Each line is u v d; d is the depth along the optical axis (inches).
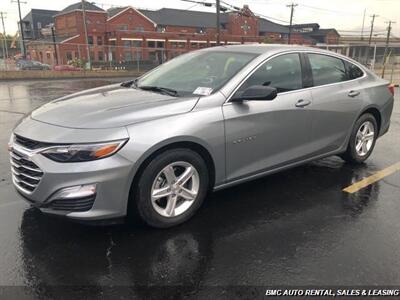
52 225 149.4
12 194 178.2
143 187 136.2
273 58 172.7
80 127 130.8
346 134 204.7
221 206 167.6
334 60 202.4
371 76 221.8
